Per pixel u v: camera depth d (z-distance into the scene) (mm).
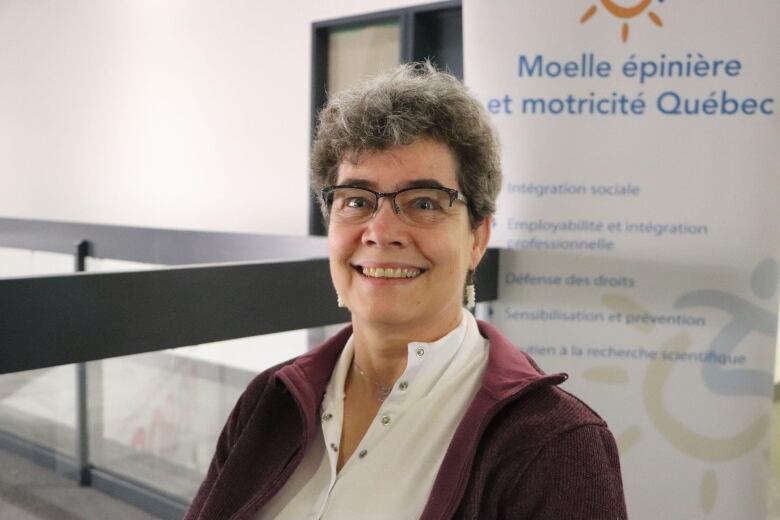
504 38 2027
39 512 2727
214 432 2568
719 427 1991
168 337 1357
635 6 1937
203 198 4277
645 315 2014
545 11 1987
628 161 1987
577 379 2076
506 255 2096
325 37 3727
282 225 3898
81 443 2924
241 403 1106
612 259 2023
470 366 975
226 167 4141
